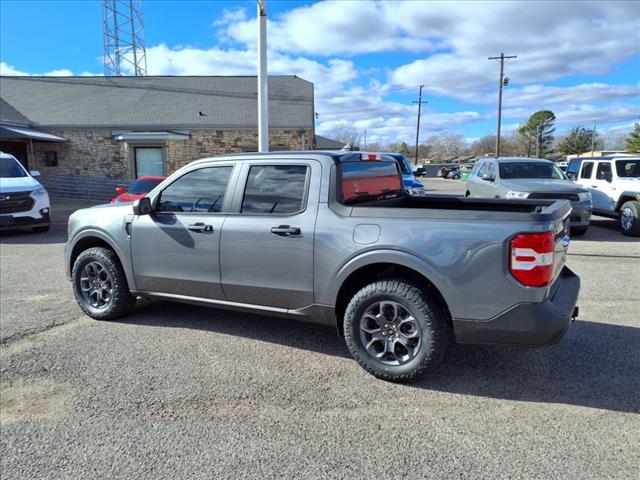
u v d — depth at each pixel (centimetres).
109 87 2533
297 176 395
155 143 2139
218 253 421
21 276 710
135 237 469
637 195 1043
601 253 870
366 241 356
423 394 344
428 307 342
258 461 266
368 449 277
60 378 368
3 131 1820
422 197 499
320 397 339
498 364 393
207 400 334
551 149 8800
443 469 258
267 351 421
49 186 2184
